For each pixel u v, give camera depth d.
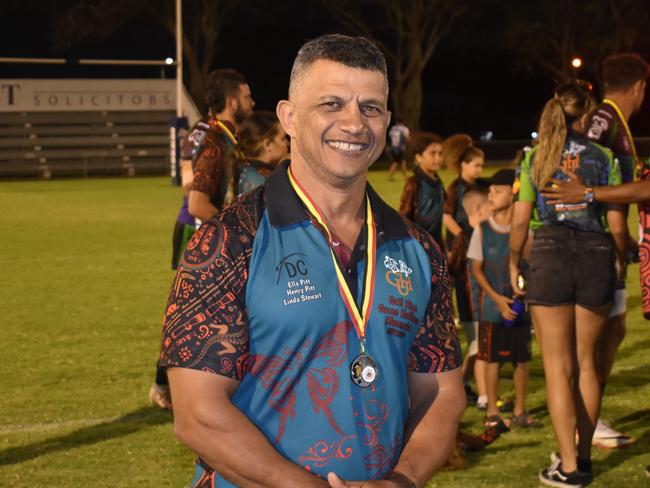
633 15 49.34
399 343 2.35
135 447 5.90
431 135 7.36
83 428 6.28
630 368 7.88
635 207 20.03
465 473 5.45
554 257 5.17
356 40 2.30
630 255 6.32
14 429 6.25
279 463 2.20
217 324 2.23
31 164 38.25
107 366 7.95
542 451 5.83
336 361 2.26
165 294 11.31
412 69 47.59
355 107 2.25
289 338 2.24
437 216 7.43
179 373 2.24
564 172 5.19
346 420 2.26
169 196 25.98
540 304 5.21
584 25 48.97
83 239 16.42
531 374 7.71
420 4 46.81
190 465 5.57
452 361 2.46
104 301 10.87
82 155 38.69
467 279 6.84
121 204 23.36
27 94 38.16
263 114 5.77
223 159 5.95
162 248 15.28
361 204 2.41
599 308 5.20
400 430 2.37
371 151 2.30
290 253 2.27
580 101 5.25
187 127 31.03
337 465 2.27
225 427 2.20
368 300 2.31
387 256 2.37
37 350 8.52
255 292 2.24
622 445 5.95
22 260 14.02
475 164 7.76
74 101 38.56
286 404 2.27
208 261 2.25
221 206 6.00
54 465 5.56
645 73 5.63
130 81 39.06
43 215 20.64
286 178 2.35
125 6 43.78
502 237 6.16
